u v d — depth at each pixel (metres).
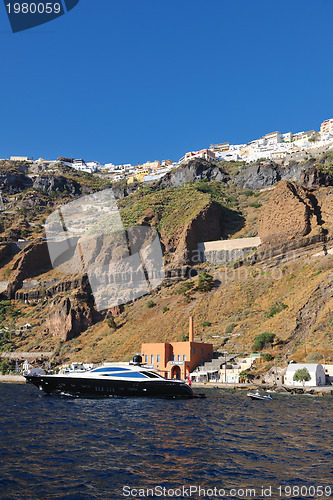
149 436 32.38
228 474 22.55
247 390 80.81
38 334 143.38
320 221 146.12
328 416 44.81
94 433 33.44
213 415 44.66
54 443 29.38
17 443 29.17
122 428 36.00
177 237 166.50
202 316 123.06
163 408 50.16
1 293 172.75
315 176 172.38
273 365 88.94
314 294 105.94
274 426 37.72
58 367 113.69
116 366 63.09
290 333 97.44
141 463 24.41
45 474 22.09
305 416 44.69
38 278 173.88
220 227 181.75
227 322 116.56
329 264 119.12
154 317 130.12
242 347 101.62
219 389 83.19
